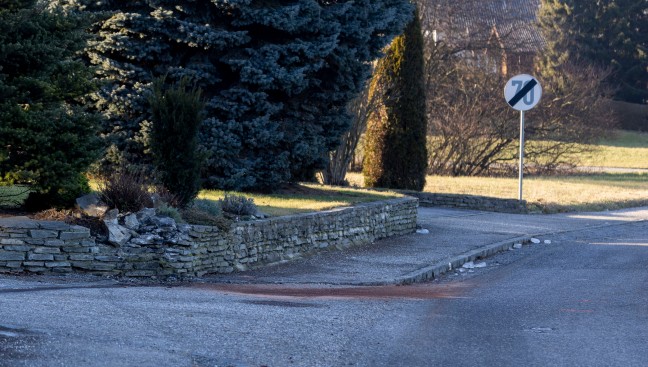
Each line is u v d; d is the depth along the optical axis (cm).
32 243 1045
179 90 1355
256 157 1834
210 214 1234
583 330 833
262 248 1285
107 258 1080
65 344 668
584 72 4653
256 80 1733
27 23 1168
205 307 891
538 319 894
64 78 1198
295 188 1927
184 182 1327
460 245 1572
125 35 1705
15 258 1037
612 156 5669
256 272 1227
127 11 1727
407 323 856
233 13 1734
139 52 1712
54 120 1166
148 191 1262
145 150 1716
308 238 1399
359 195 1850
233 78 1808
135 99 1706
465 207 2286
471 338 787
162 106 1338
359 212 1561
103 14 1251
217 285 1092
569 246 1653
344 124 1981
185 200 1332
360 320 863
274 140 1797
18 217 1114
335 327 820
